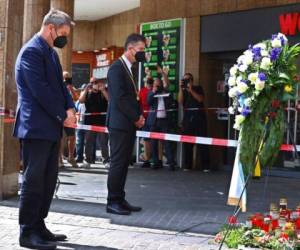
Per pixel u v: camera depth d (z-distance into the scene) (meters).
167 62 13.76
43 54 5.53
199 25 13.15
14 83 8.13
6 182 8.12
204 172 12.45
